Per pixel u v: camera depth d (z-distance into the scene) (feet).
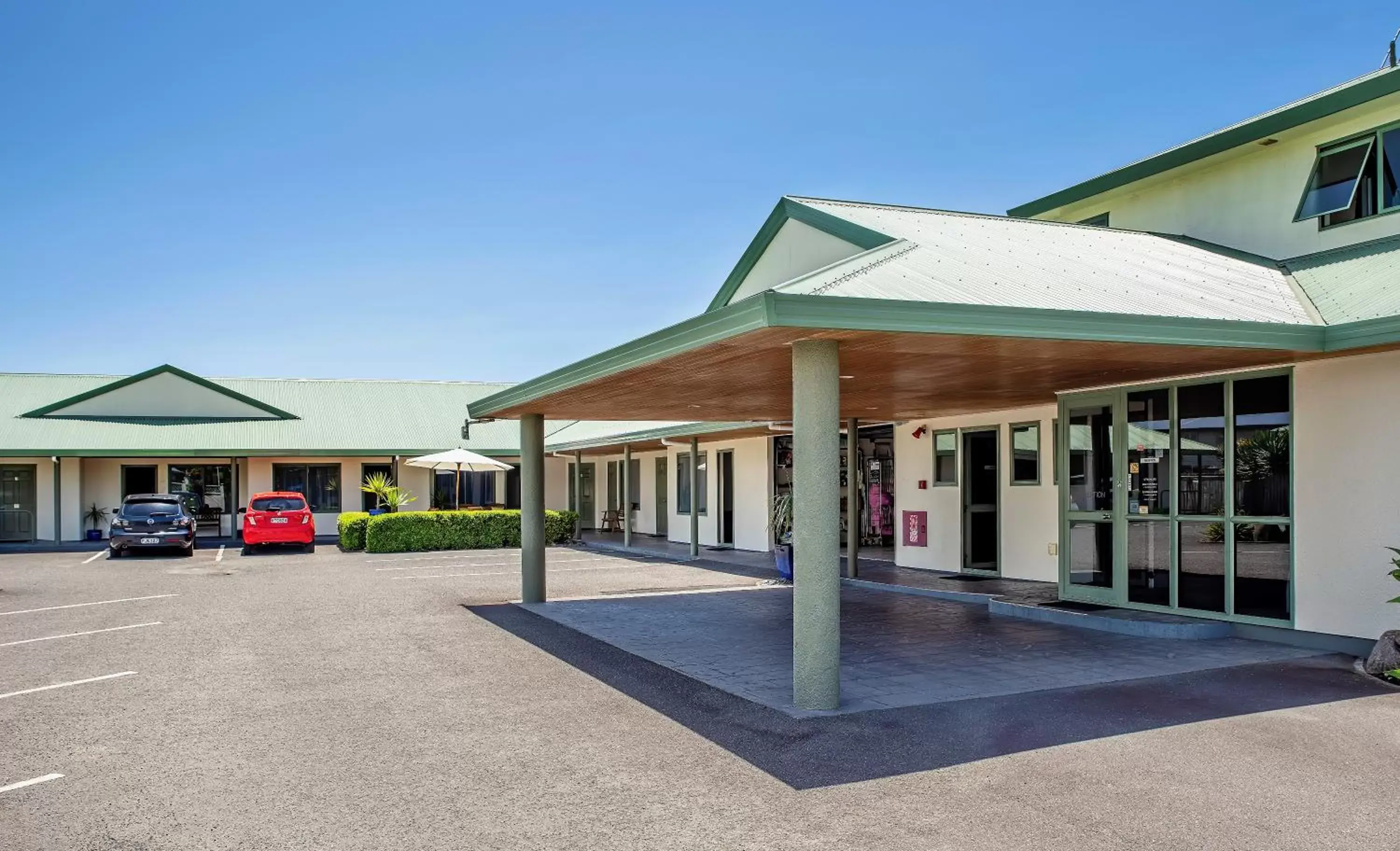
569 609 42.01
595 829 16.10
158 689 26.58
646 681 27.20
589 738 21.43
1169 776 18.30
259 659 30.73
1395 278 30.45
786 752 20.21
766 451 69.51
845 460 70.28
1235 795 17.26
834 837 15.61
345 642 33.91
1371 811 16.46
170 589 50.52
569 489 107.24
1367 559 28.58
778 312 20.12
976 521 51.37
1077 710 23.20
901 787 17.93
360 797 17.75
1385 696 24.22
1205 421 33.40
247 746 21.06
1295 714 22.58
